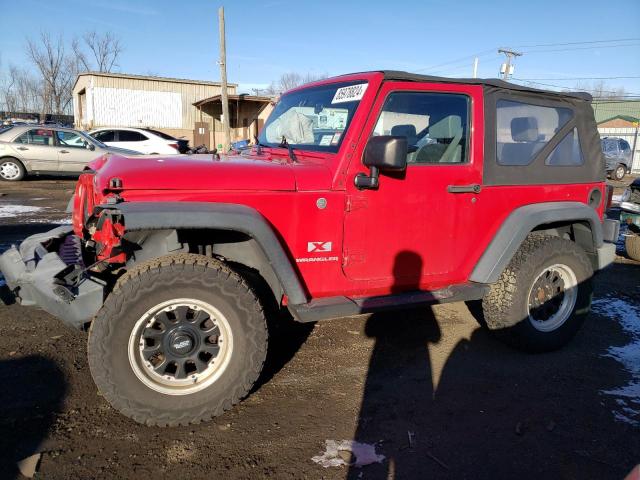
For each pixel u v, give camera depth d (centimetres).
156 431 283
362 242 330
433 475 257
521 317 385
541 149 392
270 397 326
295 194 307
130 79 2895
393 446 279
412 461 267
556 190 402
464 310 494
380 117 326
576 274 405
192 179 290
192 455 264
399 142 289
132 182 280
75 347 379
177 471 252
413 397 332
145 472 250
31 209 968
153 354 279
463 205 357
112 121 2892
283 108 409
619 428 304
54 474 246
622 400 336
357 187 320
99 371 265
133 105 2927
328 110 350
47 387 323
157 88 2970
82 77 2917
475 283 375
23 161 1348
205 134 3134
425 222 346
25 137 1361
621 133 3656
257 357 292
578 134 416
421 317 471
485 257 370
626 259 748
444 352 401
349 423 300
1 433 274
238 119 3155
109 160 321
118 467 253
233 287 282
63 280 285
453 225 357
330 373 361
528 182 385
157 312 274
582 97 418
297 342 411
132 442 273
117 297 265
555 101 401
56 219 871
